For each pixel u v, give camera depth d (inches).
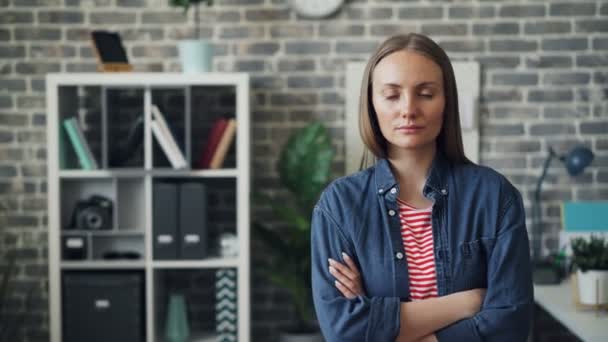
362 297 65.2
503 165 162.2
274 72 161.8
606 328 104.2
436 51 63.1
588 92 161.0
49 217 145.5
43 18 160.2
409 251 65.5
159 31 161.0
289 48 161.5
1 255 161.6
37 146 161.5
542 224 162.7
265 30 161.3
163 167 149.8
